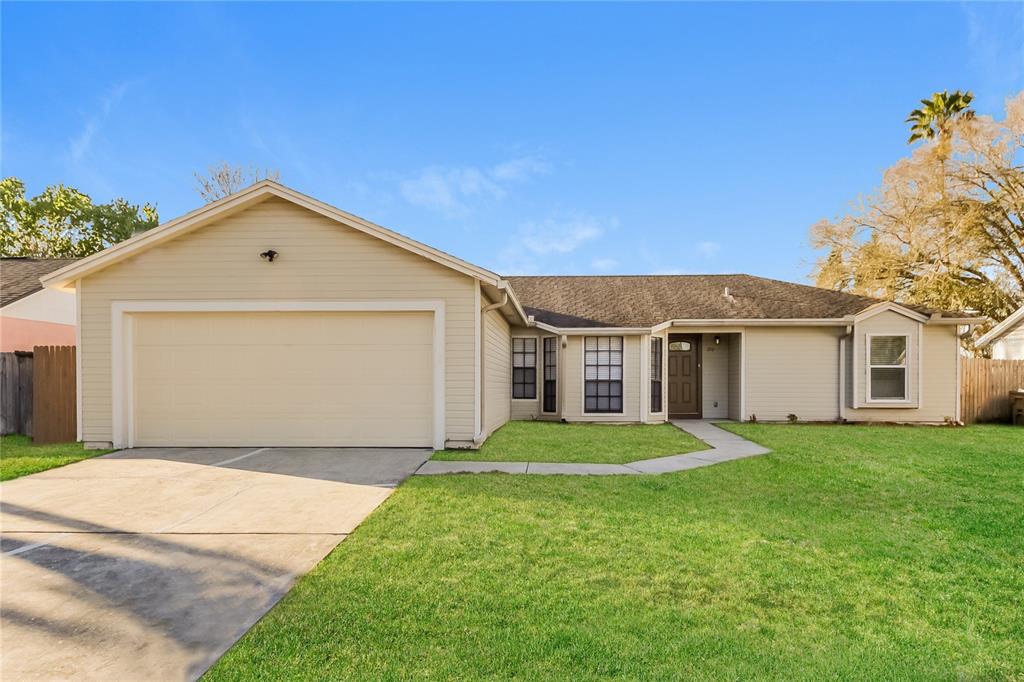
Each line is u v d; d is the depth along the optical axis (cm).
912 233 2275
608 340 1352
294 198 854
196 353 889
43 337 1501
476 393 873
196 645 279
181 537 446
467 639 282
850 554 407
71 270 857
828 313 1350
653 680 247
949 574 373
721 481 648
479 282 876
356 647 275
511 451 856
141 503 551
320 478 661
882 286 2400
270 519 494
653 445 933
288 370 888
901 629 298
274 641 281
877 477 673
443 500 556
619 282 1722
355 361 888
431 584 351
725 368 1455
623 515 505
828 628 298
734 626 298
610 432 1120
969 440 1008
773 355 1352
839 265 2542
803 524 481
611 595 336
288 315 891
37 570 380
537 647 274
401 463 753
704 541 433
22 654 271
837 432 1130
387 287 875
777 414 1345
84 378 877
